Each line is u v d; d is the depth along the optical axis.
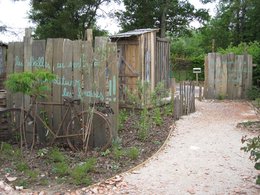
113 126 6.95
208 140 7.77
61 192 4.78
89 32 6.87
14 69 7.66
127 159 6.20
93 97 6.90
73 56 7.00
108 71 6.86
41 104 7.25
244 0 31.47
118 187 4.97
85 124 6.79
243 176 5.40
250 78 15.42
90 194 4.73
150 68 11.97
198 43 41.16
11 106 7.59
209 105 13.86
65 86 7.11
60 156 6.08
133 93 10.59
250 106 13.45
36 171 5.50
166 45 13.44
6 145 6.87
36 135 7.27
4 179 5.24
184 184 5.10
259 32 29.86
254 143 4.56
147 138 7.65
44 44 7.29
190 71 24.09
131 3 29.77
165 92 11.64
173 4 29.25
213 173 5.55
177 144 7.41
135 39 11.33
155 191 4.84
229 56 15.54
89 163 5.65
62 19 26.77
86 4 27.20
